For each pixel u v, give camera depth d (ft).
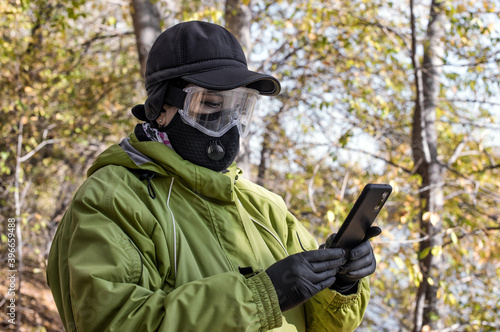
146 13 13.82
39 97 22.77
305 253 3.86
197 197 4.24
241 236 4.28
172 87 4.39
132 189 4.11
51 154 26.58
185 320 3.45
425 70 16.12
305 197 23.32
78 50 24.27
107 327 3.45
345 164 20.58
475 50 17.93
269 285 3.64
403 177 17.74
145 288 3.70
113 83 26.30
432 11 16.66
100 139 26.91
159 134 4.56
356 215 4.00
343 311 4.47
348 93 19.89
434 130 16.30
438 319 15.52
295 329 4.46
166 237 4.00
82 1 17.65
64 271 3.92
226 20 14.48
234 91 4.36
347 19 19.52
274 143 23.45
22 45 24.88
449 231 13.97
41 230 25.27
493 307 18.07
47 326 24.12
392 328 24.16
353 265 4.17
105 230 3.75
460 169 19.30
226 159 4.53
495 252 17.10
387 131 19.08
